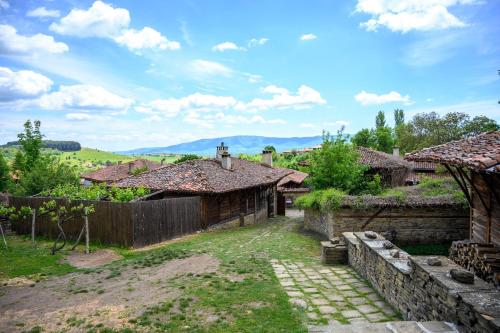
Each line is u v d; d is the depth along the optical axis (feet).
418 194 61.31
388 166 96.58
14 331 22.84
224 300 25.96
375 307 24.91
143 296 28.02
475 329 15.56
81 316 24.70
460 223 49.29
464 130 186.70
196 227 65.77
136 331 21.53
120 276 35.04
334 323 22.12
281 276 32.78
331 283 30.66
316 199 59.00
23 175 102.99
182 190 67.21
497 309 15.23
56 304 27.66
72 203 56.59
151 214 55.01
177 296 27.22
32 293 31.07
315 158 75.36
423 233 49.67
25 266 40.75
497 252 28.32
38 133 113.60
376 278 28.45
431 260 20.56
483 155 23.98
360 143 201.57
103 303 27.09
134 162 158.10
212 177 75.00
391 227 50.26
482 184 32.45
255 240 54.60
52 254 46.62
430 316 19.56
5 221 64.64
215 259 39.58
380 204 49.65
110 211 53.06
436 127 194.90
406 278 22.61
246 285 29.50
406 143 200.95
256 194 94.99
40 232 61.26
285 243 51.13
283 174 113.09
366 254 31.22
